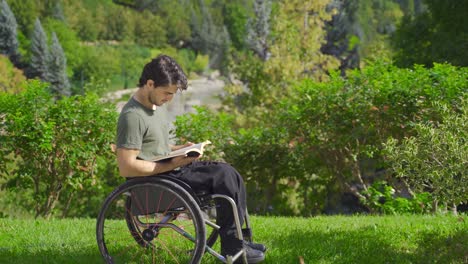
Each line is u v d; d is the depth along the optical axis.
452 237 4.32
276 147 9.59
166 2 125.94
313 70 23.67
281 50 22.22
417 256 4.02
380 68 8.77
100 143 8.20
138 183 3.37
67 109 7.90
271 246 4.41
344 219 6.26
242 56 22.06
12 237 5.00
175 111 43.66
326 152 9.24
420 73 8.14
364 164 9.91
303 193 10.38
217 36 121.25
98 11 117.62
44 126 7.52
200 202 3.45
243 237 3.54
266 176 9.94
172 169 3.37
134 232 3.75
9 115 7.56
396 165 4.11
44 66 81.25
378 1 82.88
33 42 82.31
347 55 40.22
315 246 4.37
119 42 115.50
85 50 98.44
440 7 18.88
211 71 112.75
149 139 3.44
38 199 8.29
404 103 7.99
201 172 3.46
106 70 93.19
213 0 131.25
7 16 87.38
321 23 24.22
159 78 3.35
